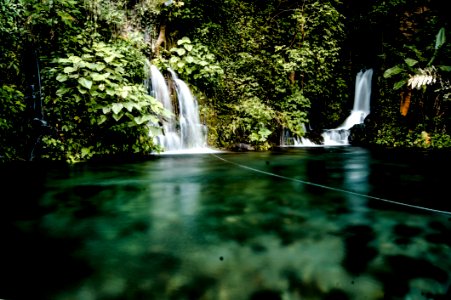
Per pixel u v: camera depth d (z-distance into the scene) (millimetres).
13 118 5730
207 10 10164
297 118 10336
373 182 4594
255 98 9617
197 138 8758
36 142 6074
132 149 7203
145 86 7785
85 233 2539
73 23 7191
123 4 8758
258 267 1945
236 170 5590
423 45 8617
